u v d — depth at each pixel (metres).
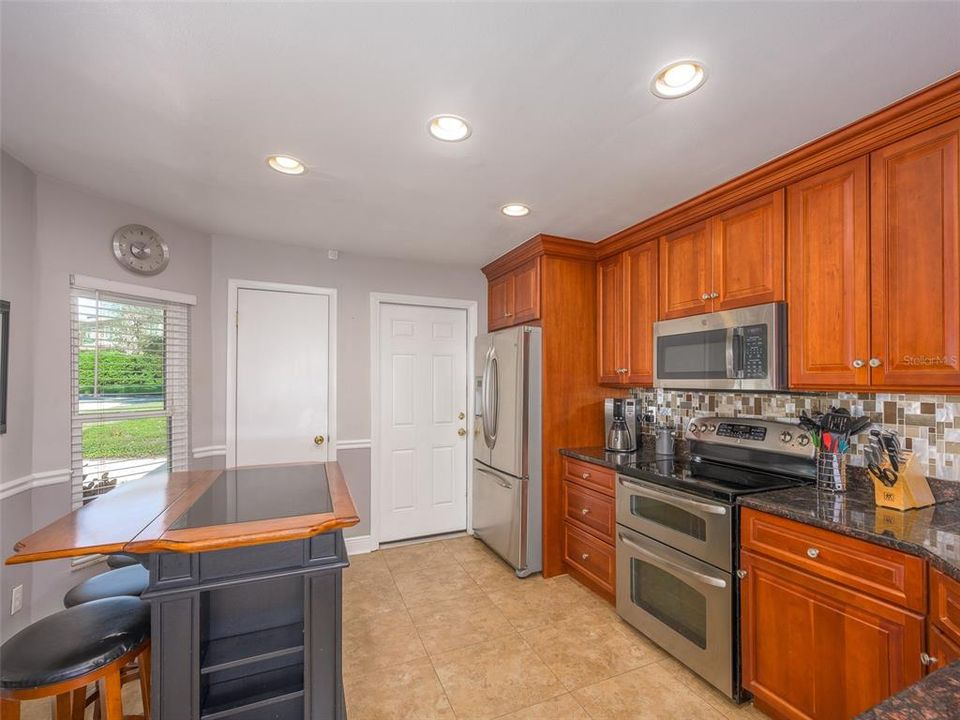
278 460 3.23
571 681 1.98
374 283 3.56
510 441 3.07
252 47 1.28
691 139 1.75
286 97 1.51
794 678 1.58
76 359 2.27
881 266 1.59
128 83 1.44
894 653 1.30
